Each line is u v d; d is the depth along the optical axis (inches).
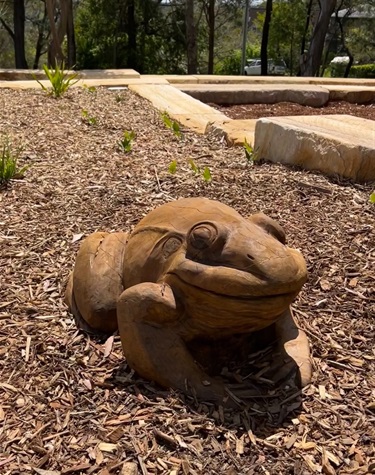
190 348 101.1
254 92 446.0
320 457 86.2
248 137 262.1
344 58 1358.3
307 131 214.8
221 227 94.7
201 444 86.5
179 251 97.8
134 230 114.2
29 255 151.2
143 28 982.4
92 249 119.3
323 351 112.3
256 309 90.5
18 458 84.8
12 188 198.1
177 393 94.8
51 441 87.8
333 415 95.1
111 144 255.9
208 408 93.4
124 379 100.3
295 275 91.0
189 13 878.4
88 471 82.0
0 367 105.9
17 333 116.1
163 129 293.4
